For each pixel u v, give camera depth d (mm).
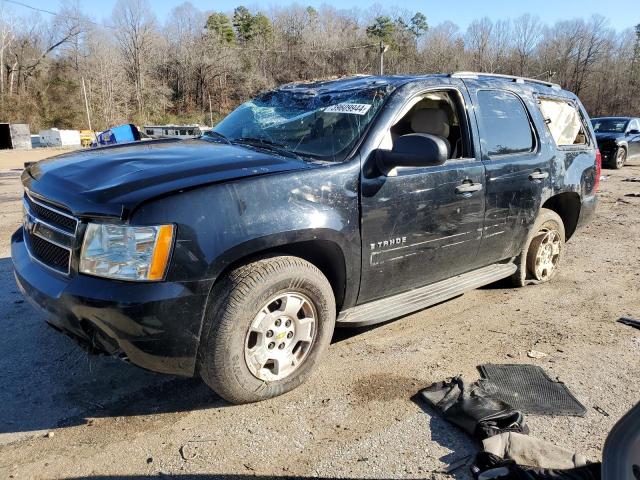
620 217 9133
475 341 4055
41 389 3273
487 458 2613
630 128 17609
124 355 2814
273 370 3150
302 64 73625
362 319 3484
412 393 3301
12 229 7262
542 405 3174
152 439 2826
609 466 1699
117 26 75625
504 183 4273
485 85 4391
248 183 2910
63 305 2750
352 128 3529
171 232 2672
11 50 70062
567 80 71500
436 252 3846
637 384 3482
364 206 3328
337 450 2770
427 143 3201
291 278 3023
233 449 2760
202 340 2854
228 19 96125
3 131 41875
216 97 83750
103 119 68500
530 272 5281
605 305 4891
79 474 2561
